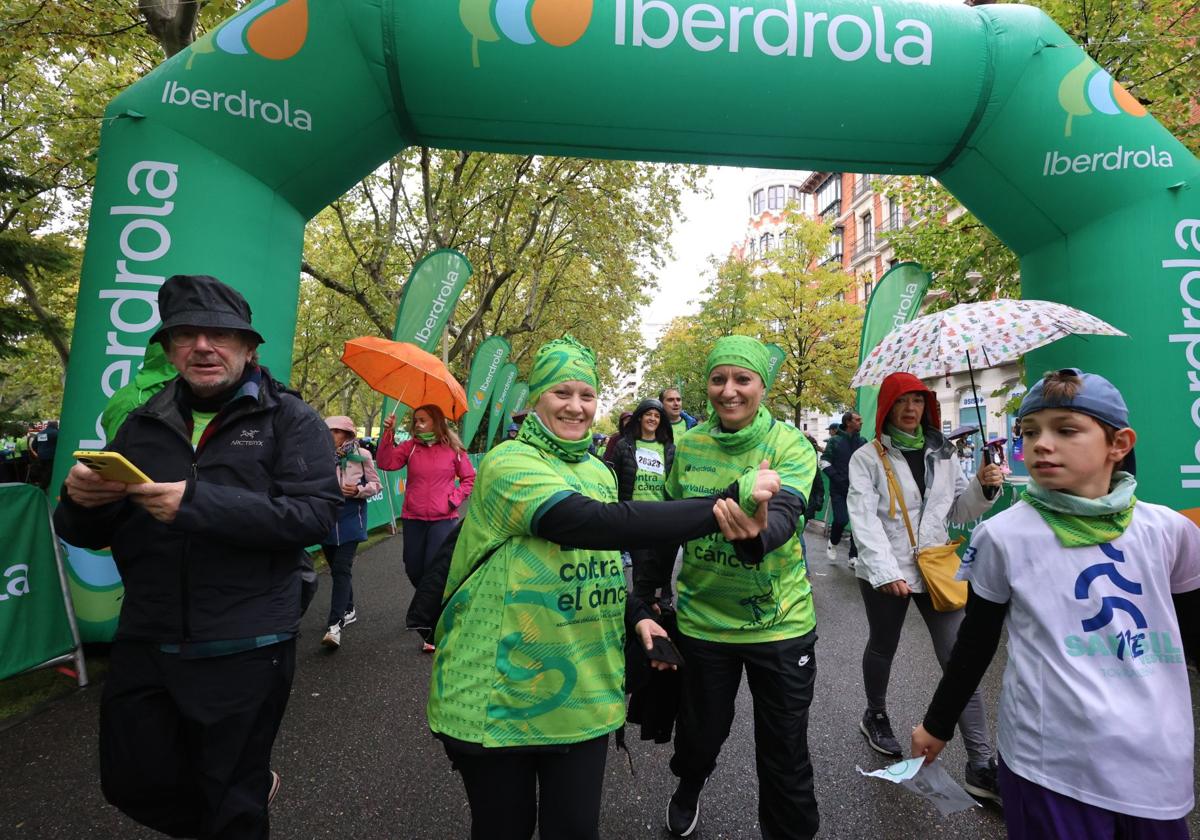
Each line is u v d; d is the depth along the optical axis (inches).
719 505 61.3
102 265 173.2
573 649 68.1
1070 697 59.4
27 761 120.4
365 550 363.6
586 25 185.9
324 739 133.0
